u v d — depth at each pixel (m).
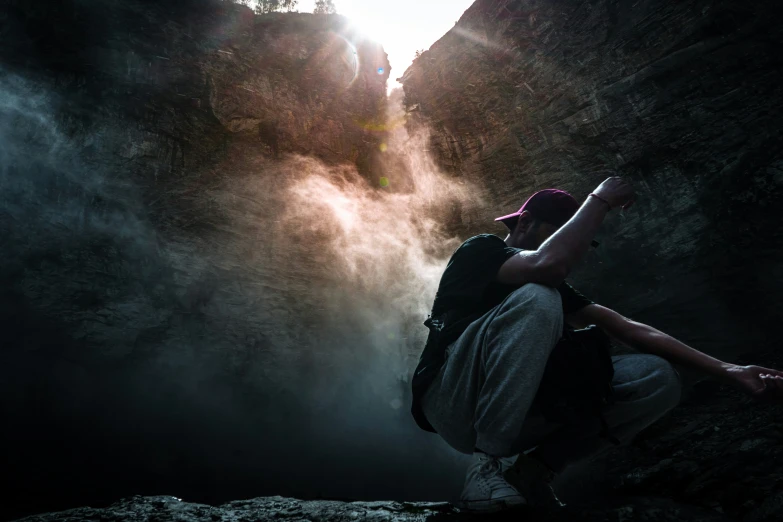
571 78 11.01
